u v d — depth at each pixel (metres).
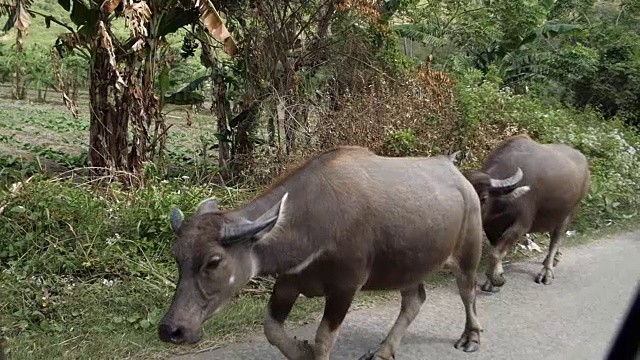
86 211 6.59
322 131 8.28
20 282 5.69
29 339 5.14
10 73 18.58
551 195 7.05
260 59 9.24
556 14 19.27
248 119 9.27
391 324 6.00
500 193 6.43
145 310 5.70
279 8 9.49
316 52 9.50
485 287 7.02
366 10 9.13
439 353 5.44
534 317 6.33
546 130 10.20
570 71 16.98
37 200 6.52
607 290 7.17
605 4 21.67
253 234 3.89
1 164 9.12
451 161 5.37
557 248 7.57
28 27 7.71
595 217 9.91
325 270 4.34
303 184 4.32
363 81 9.20
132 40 8.44
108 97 8.71
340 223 4.30
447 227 4.88
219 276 3.84
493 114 9.78
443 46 14.27
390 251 4.55
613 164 10.99
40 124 14.13
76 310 5.57
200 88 11.23
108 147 8.70
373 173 4.61
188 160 10.78
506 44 15.51
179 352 5.18
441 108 8.93
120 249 6.28
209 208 4.16
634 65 17.16
